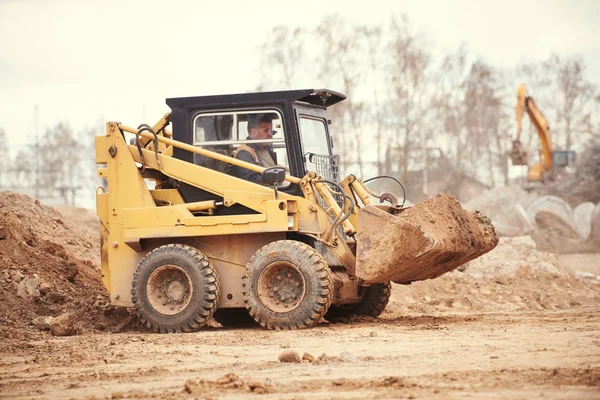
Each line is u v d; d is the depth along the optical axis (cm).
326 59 7138
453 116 8356
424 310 2348
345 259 1773
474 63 8975
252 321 1992
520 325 1759
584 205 6322
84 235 2662
